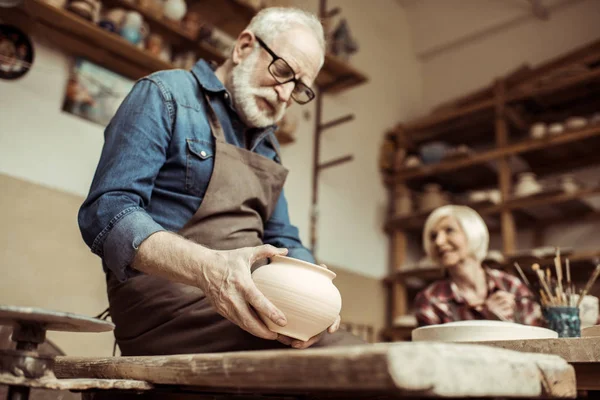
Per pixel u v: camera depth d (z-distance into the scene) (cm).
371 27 502
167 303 110
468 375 54
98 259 274
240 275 88
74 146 282
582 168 431
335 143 439
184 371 70
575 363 98
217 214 124
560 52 454
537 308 234
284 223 150
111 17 287
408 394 53
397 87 514
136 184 110
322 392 71
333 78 428
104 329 78
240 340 105
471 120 451
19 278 245
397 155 472
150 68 302
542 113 445
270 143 153
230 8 337
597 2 443
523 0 479
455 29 519
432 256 276
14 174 258
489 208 413
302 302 90
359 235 441
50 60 282
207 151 128
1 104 261
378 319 436
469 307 256
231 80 142
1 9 261
